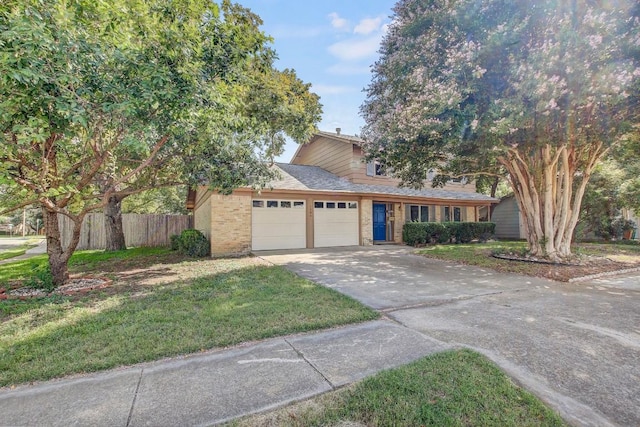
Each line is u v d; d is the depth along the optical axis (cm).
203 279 667
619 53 552
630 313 452
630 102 635
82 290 579
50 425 211
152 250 1282
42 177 498
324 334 368
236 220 1088
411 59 738
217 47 505
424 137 777
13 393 251
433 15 695
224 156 739
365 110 928
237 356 311
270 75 782
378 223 1510
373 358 303
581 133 755
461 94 658
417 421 215
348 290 579
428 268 819
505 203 1975
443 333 371
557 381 267
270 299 508
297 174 1438
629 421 218
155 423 212
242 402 235
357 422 215
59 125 369
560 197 912
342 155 1524
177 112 427
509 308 474
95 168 594
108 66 390
